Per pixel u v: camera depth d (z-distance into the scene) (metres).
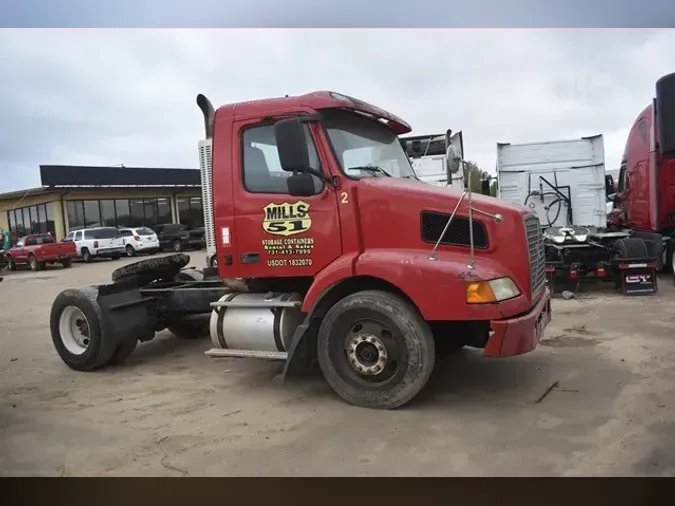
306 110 5.03
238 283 5.50
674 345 6.47
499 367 5.85
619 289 10.42
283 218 5.09
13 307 12.49
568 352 6.36
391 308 4.57
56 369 6.54
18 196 36.12
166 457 4.02
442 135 8.73
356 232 4.88
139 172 38.56
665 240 11.35
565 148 12.55
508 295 4.48
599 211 12.40
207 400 5.20
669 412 4.47
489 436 4.15
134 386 5.74
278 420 4.62
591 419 4.39
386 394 4.66
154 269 7.09
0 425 4.74
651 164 11.17
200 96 6.03
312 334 5.05
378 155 5.54
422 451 3.96
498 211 4.67
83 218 36.22
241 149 5.28
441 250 4.72
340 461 3.86
